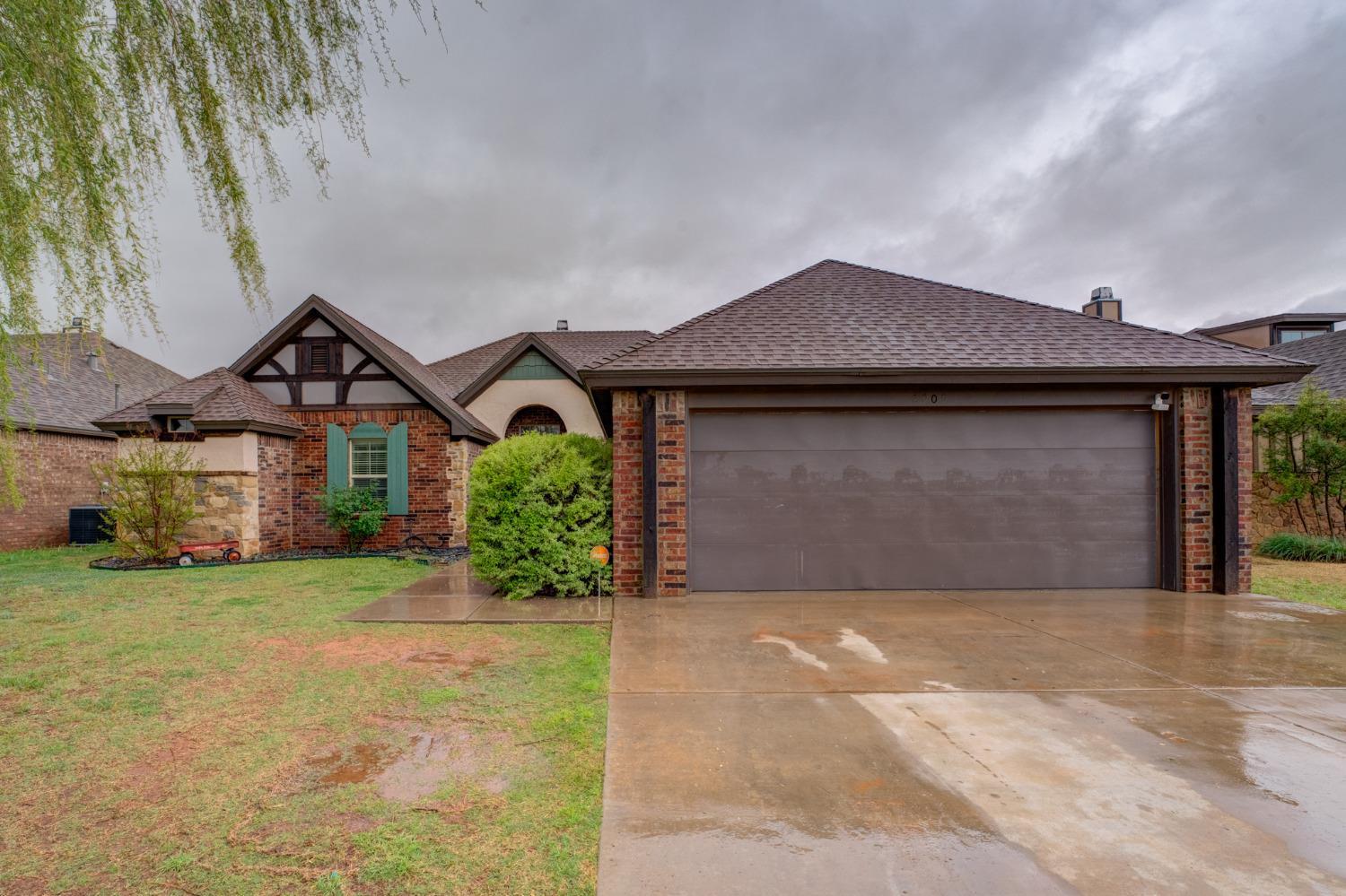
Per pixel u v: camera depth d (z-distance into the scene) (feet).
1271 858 7.20
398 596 24.22
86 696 13.14
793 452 24.63
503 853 7.43
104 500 44.88
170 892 6.77
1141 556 24.63
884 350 24.54
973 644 16.66
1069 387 24.21
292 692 13.29
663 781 9.21
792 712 11.91
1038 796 8.70
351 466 42.42
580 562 23.44
